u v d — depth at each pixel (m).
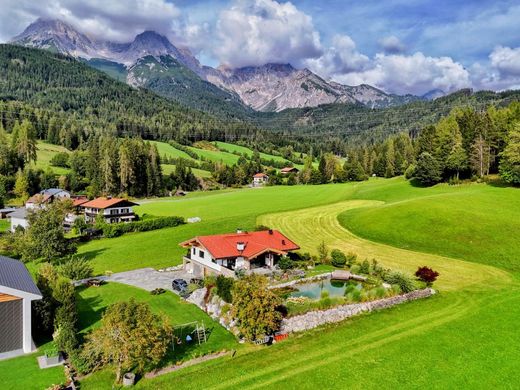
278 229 81.12
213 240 57.66
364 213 84.44
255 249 55.69
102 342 28.91
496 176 108.25
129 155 162.50
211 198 135.38
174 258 66.50
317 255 63.44
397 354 32.06
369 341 34.47
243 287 36.69
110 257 68.50
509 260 57.03
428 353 32.12
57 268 57.94
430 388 27.56
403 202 86.19
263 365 30.95
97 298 48.00
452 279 51.62
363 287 47.62
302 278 51.69
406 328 36.91
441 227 69.69
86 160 170.88
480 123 116.81
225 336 36.81
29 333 33.09
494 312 39.97
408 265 58.25
